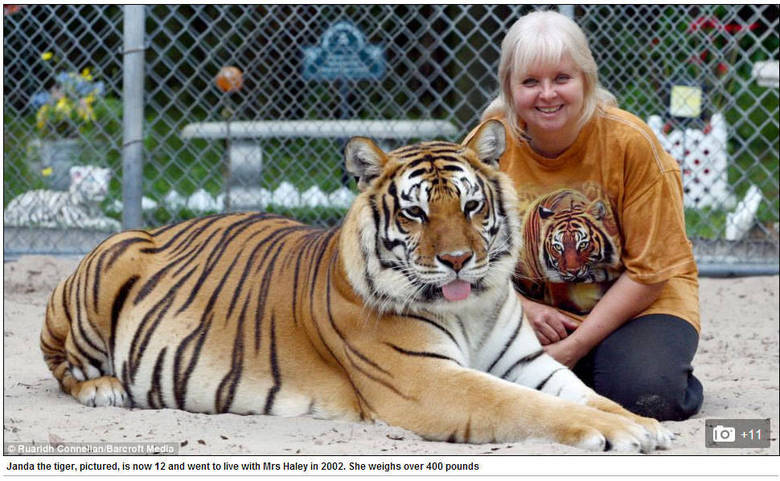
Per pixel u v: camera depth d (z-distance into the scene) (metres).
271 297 4.09
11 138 9.10
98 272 4.27
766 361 5.31
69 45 10.41
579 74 3.97
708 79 8.34
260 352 4.02
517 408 3.50
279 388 3.97
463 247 3.62
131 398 4.22
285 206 8.55
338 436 3.64
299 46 8.36
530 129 4.12
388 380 3.72
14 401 4.28
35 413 4.02
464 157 3.80
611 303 4.14
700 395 4.19
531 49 3.92
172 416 3.92
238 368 4.02
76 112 9.25
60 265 7.27
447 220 3.65
